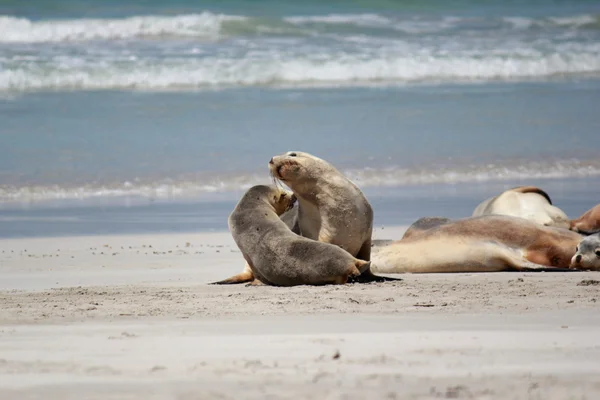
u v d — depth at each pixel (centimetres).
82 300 3114
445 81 10750
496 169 7056
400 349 2184
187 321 2650
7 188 6353
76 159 7075
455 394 1766
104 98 9325
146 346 2253
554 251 4069
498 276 3822
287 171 3681
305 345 2241
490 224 4141
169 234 5191
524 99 9694
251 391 1786
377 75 10719
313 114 8731
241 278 3712
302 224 3862
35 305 3000
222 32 11919
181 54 10806
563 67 11412
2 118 8306
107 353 2177
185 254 4612
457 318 2650
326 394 1761
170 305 2972
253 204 3788
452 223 4191
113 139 7688
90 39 11419
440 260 4053
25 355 2167
